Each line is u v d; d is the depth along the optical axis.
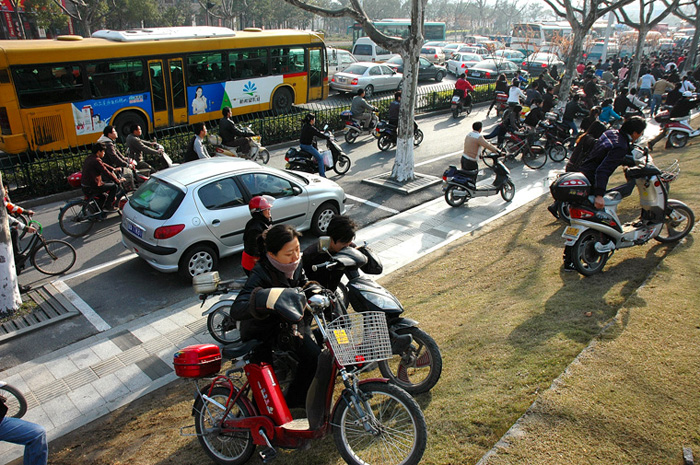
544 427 3.33
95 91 13.77
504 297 5.80
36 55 12.46
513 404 3.68
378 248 8.45
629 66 30.03
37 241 7.59
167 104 15.41
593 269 5.88
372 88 23.78
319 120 17.06
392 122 15.11
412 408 3.07
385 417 3.75
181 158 13.47
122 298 7.14
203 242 7.45
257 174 8.04
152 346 5.97
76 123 13.55
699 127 16.62
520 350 4.43
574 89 22.05
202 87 16.20
